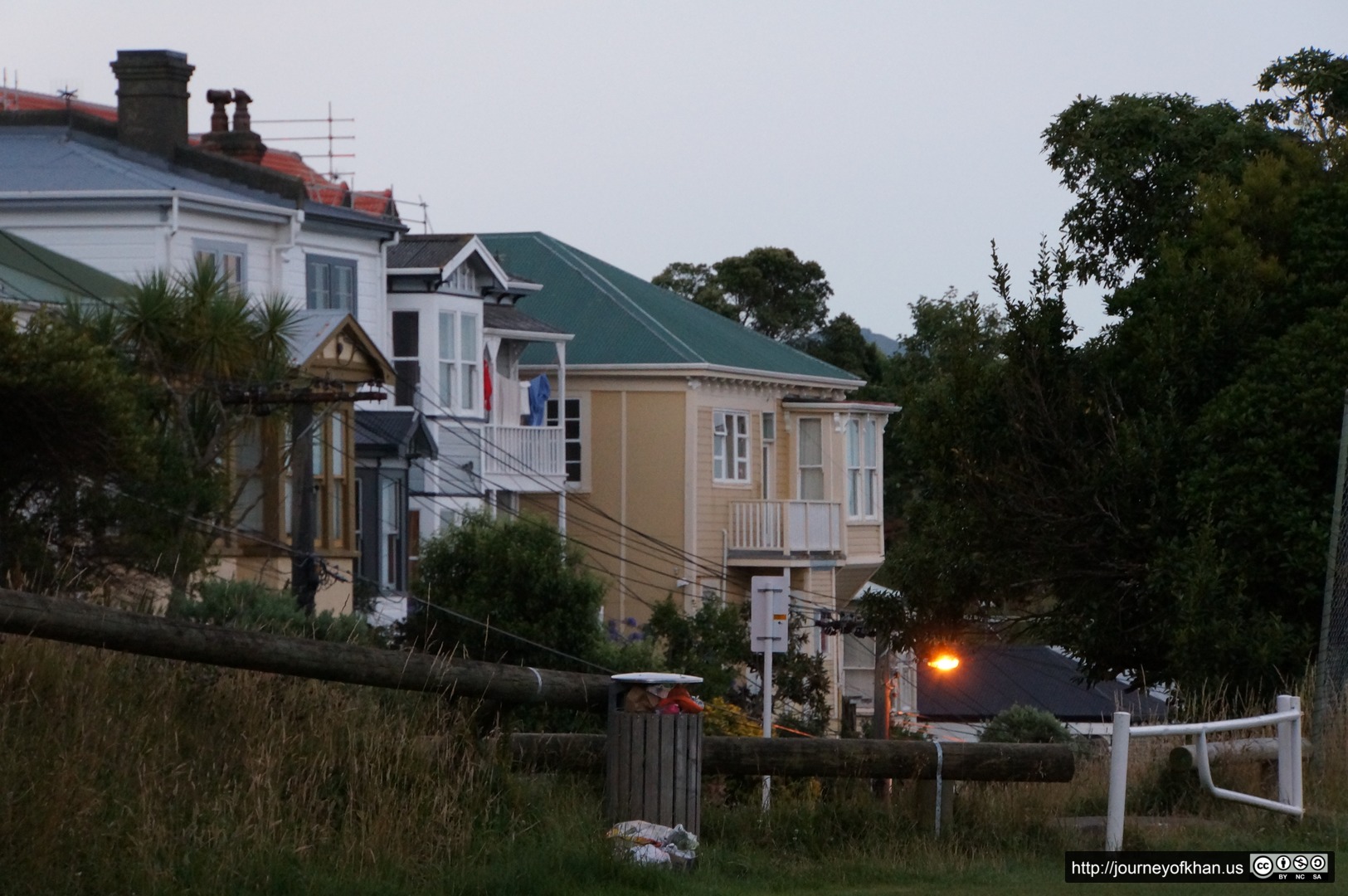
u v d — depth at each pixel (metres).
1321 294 69.62
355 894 30.25
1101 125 98.44
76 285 95.06
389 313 131.25
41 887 28.58
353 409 109.56
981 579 74.06
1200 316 70.56
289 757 34.91
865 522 172.38
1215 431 66.19
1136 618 71.56
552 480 144.62
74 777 31.05
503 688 36.72
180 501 70.31
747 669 126.06
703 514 154.62
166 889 29.23
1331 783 43.56
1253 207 74.31
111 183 111.19
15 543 62.41
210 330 78.31
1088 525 71.19
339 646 35.16
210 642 33.00
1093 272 100.00
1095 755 47.12
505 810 35.47
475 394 136.00
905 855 36.28
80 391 64.31
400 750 35.41
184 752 34.78
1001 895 32.09
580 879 32.12
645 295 171.25
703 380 154.50
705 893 32.00
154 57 120.56
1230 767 42.34
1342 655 49.91
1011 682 160.62
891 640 79.31
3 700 33.41
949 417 75.06
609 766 35.94
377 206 147.62
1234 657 60.31
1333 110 96.38
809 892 32.53
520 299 164.50
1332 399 63.66
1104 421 71.56
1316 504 63.62
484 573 98.06
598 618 102.94
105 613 31.73
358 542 118.81
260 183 118.31
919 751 37.69
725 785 45.88
